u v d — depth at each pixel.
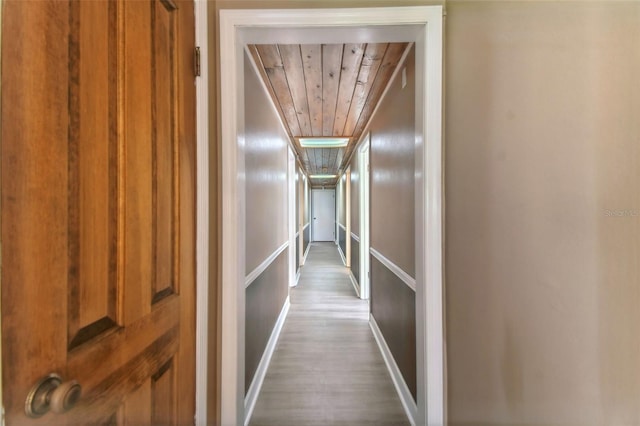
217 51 1.11
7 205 0.42
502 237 0.76
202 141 1.04
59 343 0.49
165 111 0.83
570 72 0.55
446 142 1.10
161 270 0.80
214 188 1.12
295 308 3.46
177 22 0.90
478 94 0.88
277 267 2.73
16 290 0.43
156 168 0.78
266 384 1.90
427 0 1.09
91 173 0.56
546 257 0.60
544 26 0.61
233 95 1.12
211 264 1.11
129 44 0.67
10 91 0.43
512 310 0.72
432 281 1.12
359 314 3.25
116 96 0.63
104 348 0.59
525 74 0.67
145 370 0.72
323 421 1.57
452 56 1.05
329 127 3.20
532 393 0.64
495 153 0.80
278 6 1.10
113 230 0.62
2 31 0.42
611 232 0.46
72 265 0.52
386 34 1.16
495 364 0.79
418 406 1.23
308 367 2.11
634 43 0.43
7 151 0.42
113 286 0.62
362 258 3.83
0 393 0.41
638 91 0.42
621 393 0.44
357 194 4.16
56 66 0.49
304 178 6.88
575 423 0.53
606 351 0.47
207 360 1.07
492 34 0.81
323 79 1.95
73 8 0.52
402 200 1.73
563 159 0.56
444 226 1.11
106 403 0.59
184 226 0.92
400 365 1.80
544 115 0.61
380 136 2.37
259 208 1.96
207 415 1.07
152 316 0.75
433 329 1.11
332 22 1.09
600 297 0.48
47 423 0.46
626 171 0.44
